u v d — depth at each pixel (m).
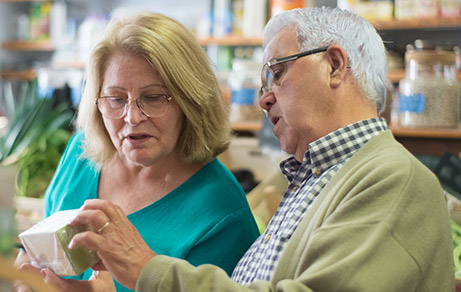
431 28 3.81
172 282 0.97
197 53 1.43
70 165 1.68
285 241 1.13
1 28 4.96
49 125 2.91
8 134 2.78
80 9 4.79
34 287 0.63
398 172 1.00
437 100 2.90
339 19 1.19
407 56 2.99
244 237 1.40
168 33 1.37
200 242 1.36
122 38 1.34
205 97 1.42
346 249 0.94
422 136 3.09
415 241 0.95
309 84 1.17
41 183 2.78
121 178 1.54
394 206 0.96
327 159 1.16
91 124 1.52
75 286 1.17
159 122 1.36
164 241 1.40
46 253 1.11
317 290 0.92
